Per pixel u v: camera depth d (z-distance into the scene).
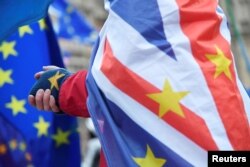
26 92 3.34
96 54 2.08
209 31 2.00
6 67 3.33
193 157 1.89
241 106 2.00
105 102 1.97
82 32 5.86
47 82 2.14
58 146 3.33
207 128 1.91
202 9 2.01
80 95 2.07
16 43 3.35
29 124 3.32
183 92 1.92
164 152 1.90
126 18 2.00
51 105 2.12
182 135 1.90
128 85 1.94
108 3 2.14
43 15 2.49
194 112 1.91
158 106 1.92
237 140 1.93
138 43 1.96
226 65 1.99
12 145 3.45
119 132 1.94
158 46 1.96
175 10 1.97
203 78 1.94
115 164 1.92
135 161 1.91
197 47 1.97
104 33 2.09
